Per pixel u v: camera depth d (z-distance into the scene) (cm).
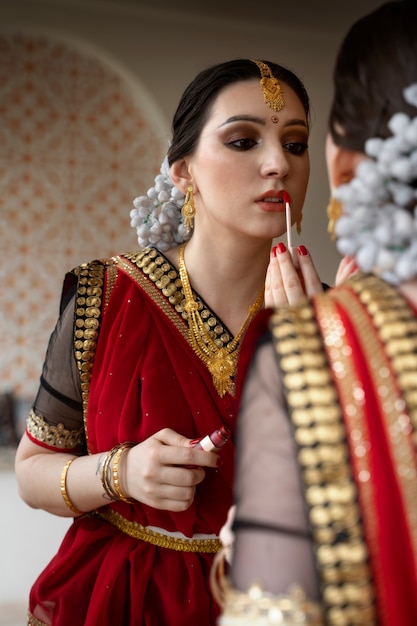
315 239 555
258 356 80
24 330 632
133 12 565
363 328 76
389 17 87
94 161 634
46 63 621
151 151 639
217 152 157
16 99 621
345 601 71
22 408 611
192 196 167
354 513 71
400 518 70
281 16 569
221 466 152
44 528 447
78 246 636
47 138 628
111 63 564
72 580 154
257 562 75
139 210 177
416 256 76
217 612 149
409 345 74
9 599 372
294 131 159
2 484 492
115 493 152
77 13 558
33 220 631
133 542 155
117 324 163
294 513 74
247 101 157
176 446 146
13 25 556
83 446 174
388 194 79
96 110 631
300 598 72
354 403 73
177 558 152
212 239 164
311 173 561
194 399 156
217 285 165
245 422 80
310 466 73
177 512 150
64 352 165
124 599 150
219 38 575
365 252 78
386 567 70
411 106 82
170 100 569
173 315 164
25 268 631
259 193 156
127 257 173
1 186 626
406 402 72
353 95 86
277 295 145
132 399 157
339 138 88
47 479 162
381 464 71
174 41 570
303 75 584
